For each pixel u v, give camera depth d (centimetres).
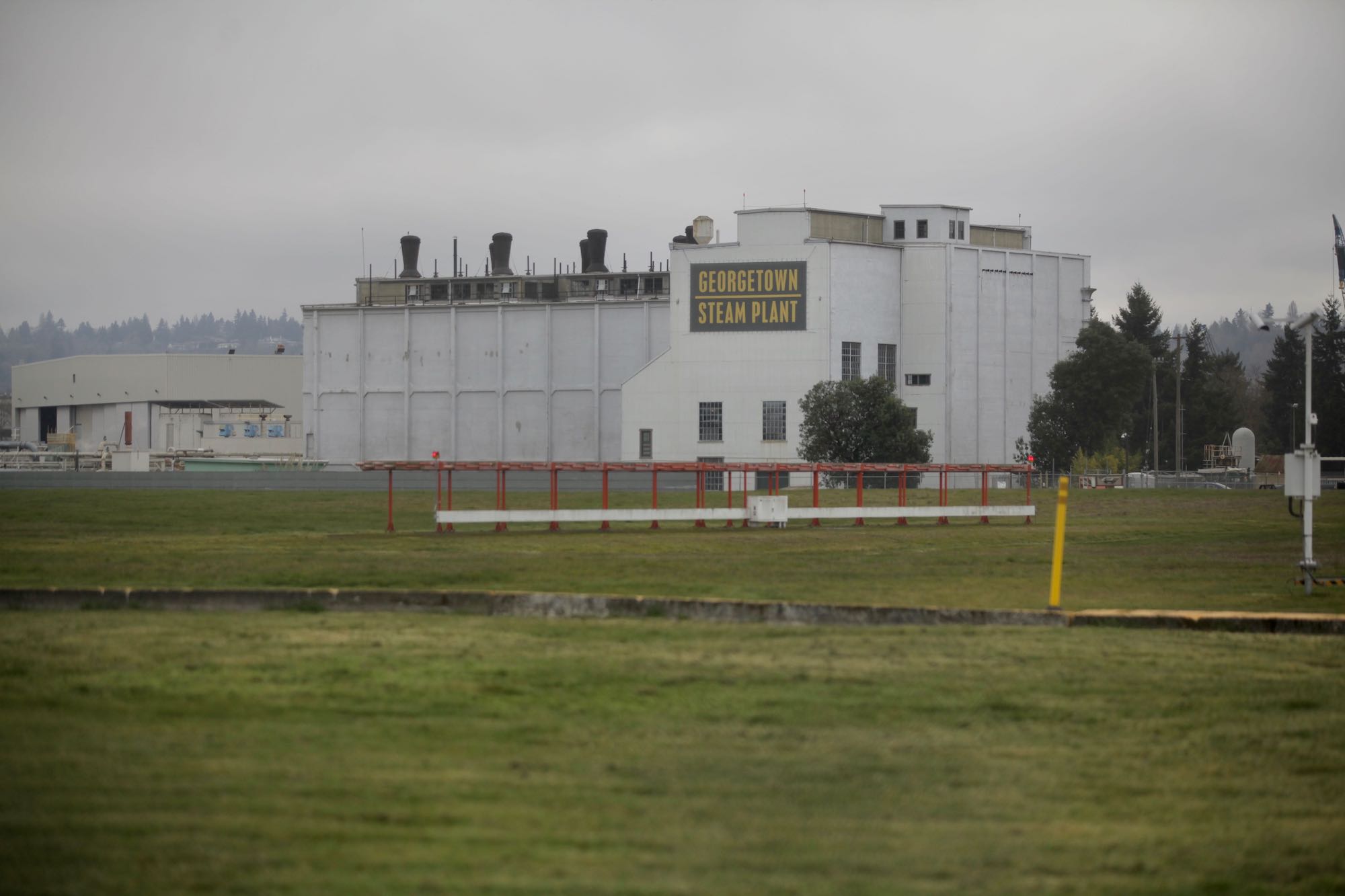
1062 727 4238
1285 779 3703
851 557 10281
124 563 9144
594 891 2773
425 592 6644
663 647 5541
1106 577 8644
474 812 3284
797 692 4669
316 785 3478
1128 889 2866
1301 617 6097
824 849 3072
